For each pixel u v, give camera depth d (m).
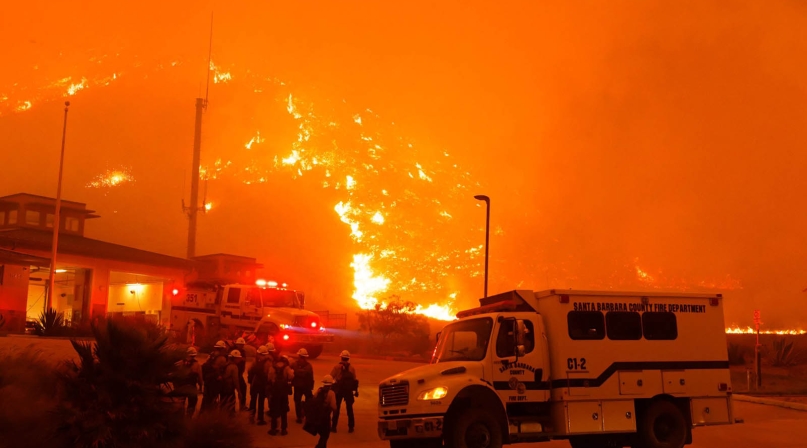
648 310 13.64
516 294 13.30
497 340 12.62
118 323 11.00
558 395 12.72
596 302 13.30
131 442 10.38
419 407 11.79
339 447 14.28
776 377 34.19
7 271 30.22
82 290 36.97
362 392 22.00
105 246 39.62
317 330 28.67
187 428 11.32
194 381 12.67
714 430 17.83
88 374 10.64
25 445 10.13
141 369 10.80
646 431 13.20
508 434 12.23
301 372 15.61
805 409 22.02
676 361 13.62
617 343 13.25
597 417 12.80
